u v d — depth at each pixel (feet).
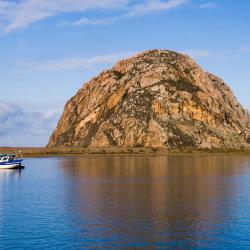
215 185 284.61
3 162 427.74
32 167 461.37
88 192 252.42
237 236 148.97
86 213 187.11
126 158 631.56
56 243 142.10
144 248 136.36
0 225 165.89
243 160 578.25
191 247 137.28
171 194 241.76
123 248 136.46
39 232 155.33
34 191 259.80
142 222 169.27
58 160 593.42
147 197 230.89
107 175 359.46
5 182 313.12
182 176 348.59
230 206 202.49
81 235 151.02
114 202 214.90
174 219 174.40
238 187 272.92
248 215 181.37
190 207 200.23
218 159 601.21
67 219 175.42
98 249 135.74
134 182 303.89
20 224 167.32
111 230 157.38
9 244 141.49
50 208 199.72
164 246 138.31
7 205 208.44
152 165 476.54
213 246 138.21
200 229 158.30
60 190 262.88
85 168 440.04
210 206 202.69
